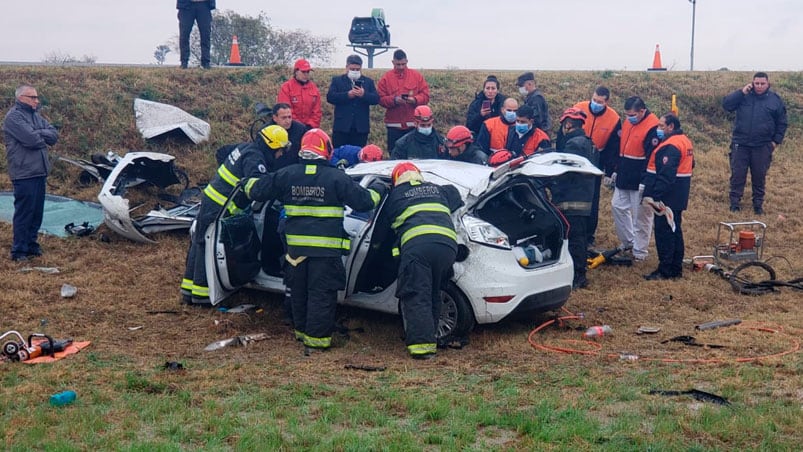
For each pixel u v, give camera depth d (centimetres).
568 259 800
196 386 599
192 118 1399
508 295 733
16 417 519
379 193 736
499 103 1144
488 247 735
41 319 799
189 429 507
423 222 709
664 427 494
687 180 970
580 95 1720
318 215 716
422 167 817
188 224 1106
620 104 1709
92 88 1461
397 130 1216
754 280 988
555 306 786
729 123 1681
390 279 771
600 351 708
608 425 511
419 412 537
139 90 1483
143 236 1075
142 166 1198
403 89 1199
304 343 731
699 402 552
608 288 947
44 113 1369
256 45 4019
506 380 616
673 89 1775
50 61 2806
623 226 1073
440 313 743
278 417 532
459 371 654
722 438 483
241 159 816
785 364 639
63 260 1012
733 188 1338
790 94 1808
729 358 673
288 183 720
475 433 500
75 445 475
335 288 723
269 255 846
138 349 716
